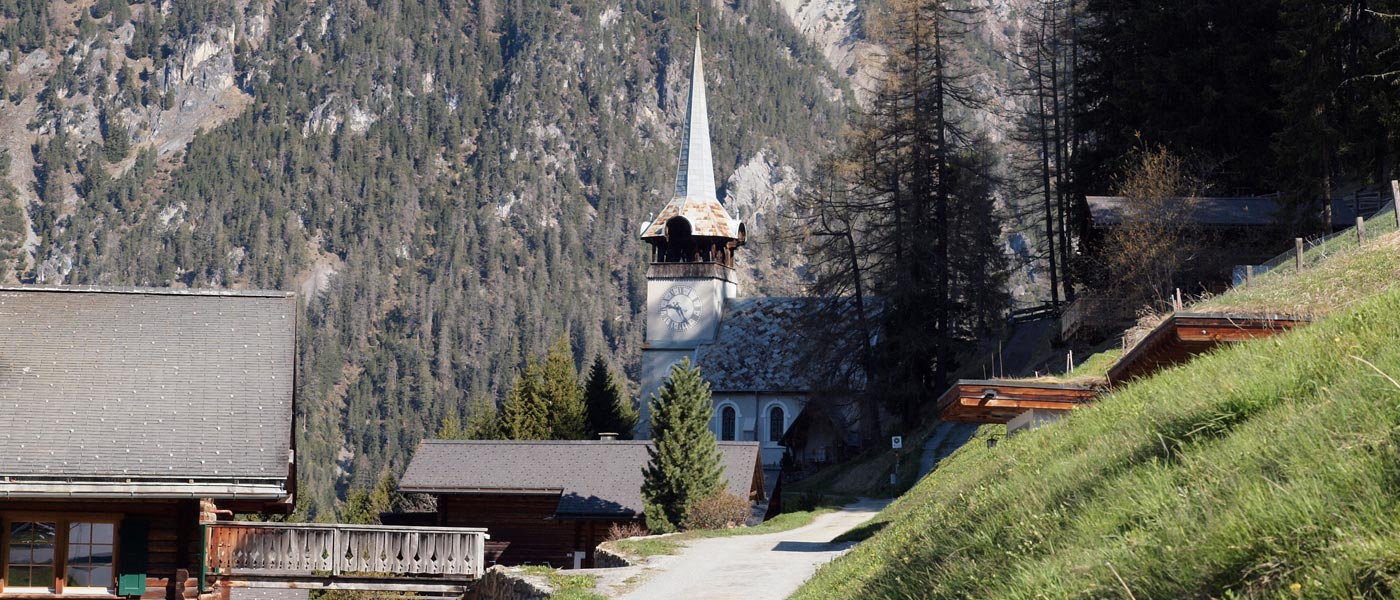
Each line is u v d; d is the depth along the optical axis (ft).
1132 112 188.03
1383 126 145.48
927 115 235.61
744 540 111.45
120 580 82.79
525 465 170.71
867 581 46.50
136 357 90.58
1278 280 96.17
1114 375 72.95
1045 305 245.65
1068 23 250.16
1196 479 29.04
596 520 161.27
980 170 236.84
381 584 90.02
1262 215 157.69
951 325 234.99
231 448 84.79
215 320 95.09
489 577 86.69
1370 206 161.27
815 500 181.68
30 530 82.79
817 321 240.73
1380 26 150.51
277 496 83.25
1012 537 34.88
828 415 244.63
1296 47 152.87
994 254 233.14
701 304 278.87
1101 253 163.02
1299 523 23.25
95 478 80.94
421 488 165.99
